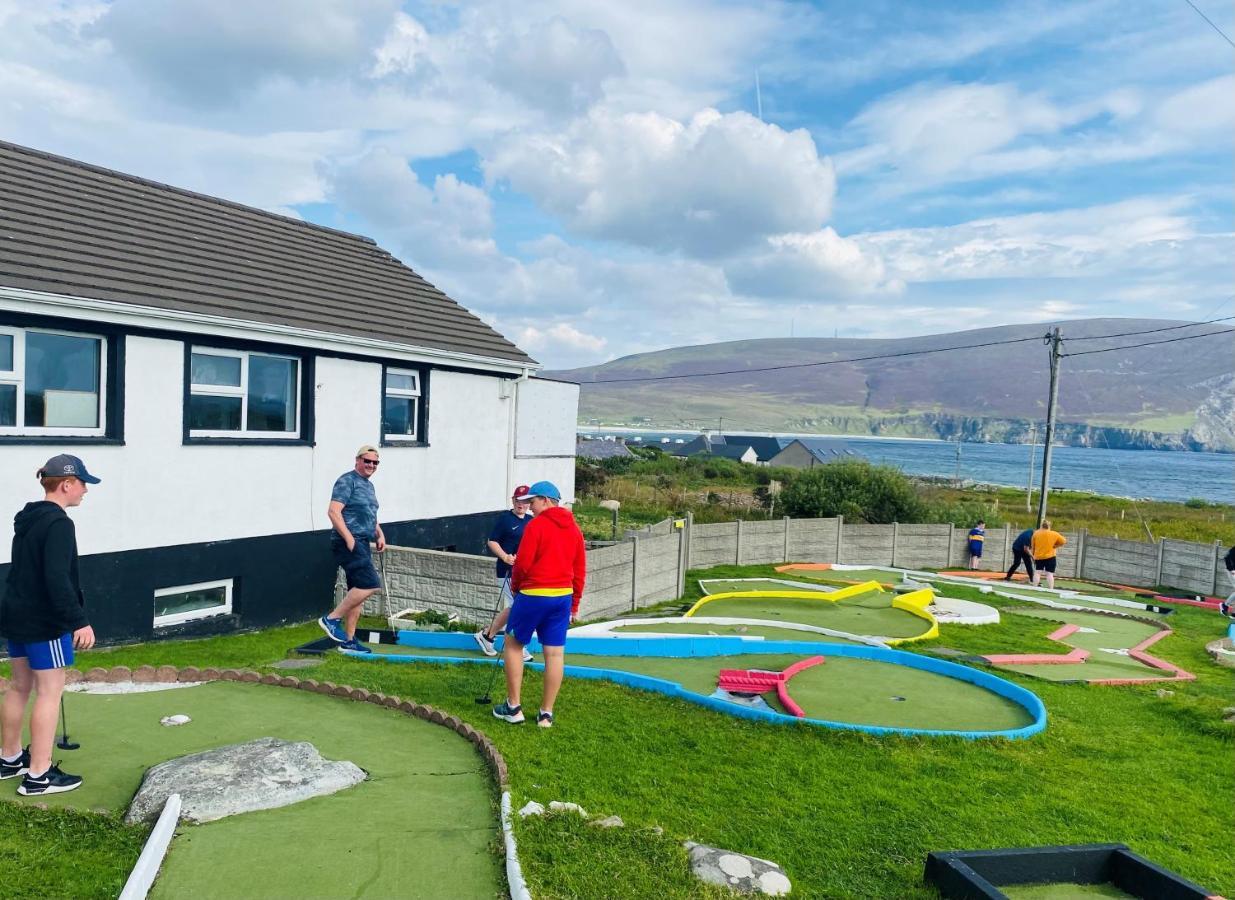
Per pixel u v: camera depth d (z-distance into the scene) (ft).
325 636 33.45
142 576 30.86
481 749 19.35
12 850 13.30
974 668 31.48
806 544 70.28
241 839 14.29
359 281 45.16
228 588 34.76
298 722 20.70
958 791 19.83
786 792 18.84
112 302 28.71
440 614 35.45
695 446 339.98
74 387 29.12
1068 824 18.40
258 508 35.24
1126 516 151.94
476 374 47.37
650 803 17.48
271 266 40.16
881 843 16.65
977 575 72.90
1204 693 33.04
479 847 14.58
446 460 45.57
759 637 36.35
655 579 47.06
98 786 16.20
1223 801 20.85
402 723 21.07
